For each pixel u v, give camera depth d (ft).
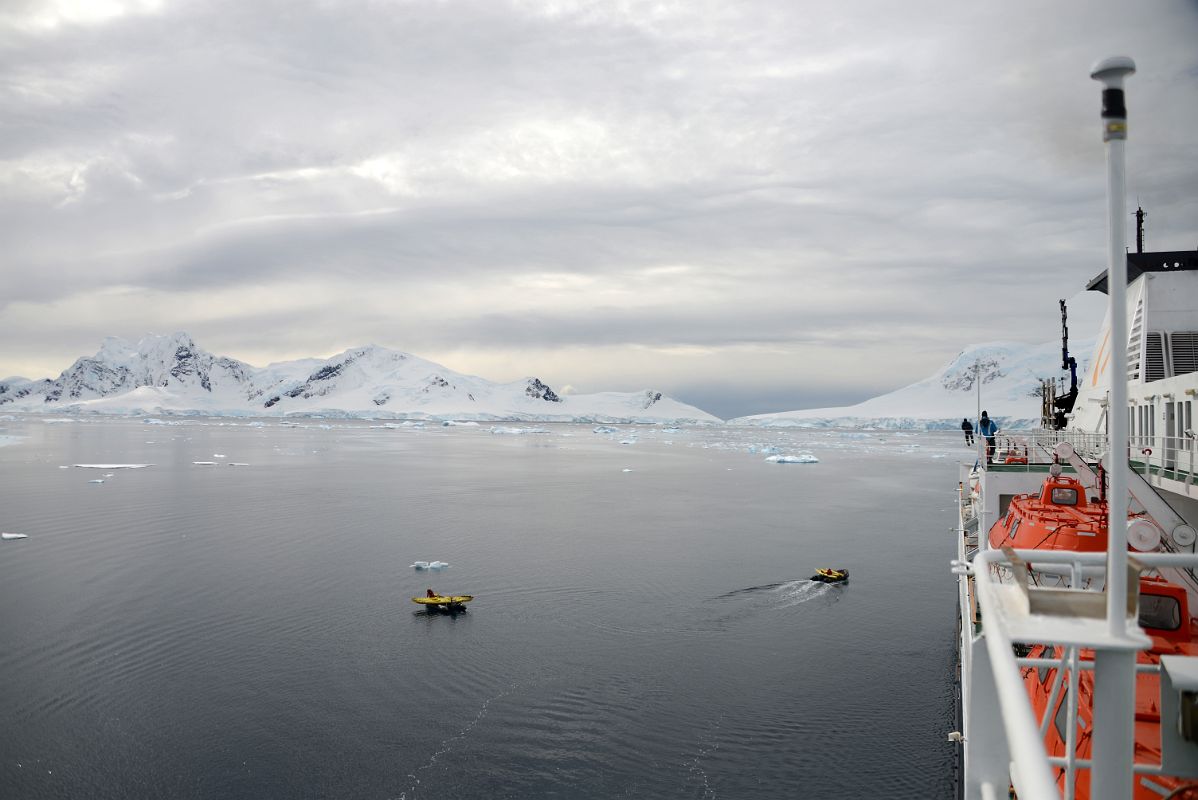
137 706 78.79
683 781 65.57
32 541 163.22
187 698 80.79
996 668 9.62
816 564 144.05
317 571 136.46
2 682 84.64
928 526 191.72
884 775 66.28
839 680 86.02
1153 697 31.91
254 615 109.19
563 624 106.22
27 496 237.04
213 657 92.63
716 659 92.63
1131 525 41.70
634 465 412.16
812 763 68.23
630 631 103.19
